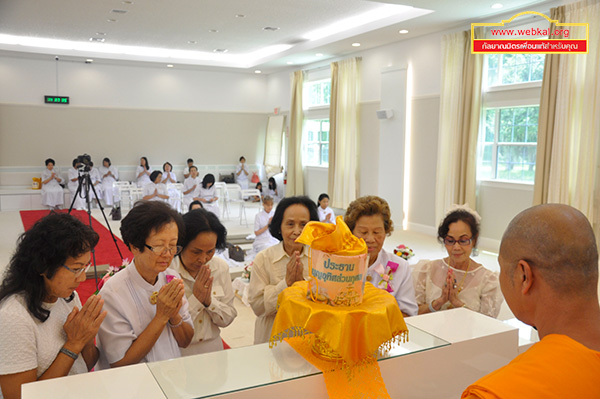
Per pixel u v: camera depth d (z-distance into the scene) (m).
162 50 12.59
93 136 13.10
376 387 1.19
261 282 2.24
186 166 14.21
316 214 2.26
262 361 1.23
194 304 2.00
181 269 2.10
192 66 13.30
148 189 10.31
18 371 1.37
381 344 1.21
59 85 12.62
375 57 10.32
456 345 1.39
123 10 8.53
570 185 6.69
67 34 10.65
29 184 12.54
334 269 1.20
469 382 1.45
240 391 1.08
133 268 1.68
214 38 10.95
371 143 10.55
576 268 0.92
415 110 9.37
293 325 1.24
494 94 7.85
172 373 1.16
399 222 9.73
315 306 1.21
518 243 0.99
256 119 14.91
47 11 8.63
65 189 12.43
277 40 11.12
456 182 8.21
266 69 13.76
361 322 1.17
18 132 12.34
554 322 0.95
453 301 2.33
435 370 1.36
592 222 6.46
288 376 1.15
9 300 1.43
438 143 8.73
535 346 0.94
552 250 0.94
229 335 4.28
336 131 11.34
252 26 9.73
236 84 14.55
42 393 1.07
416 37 9.23
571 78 6.51
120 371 1.18
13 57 12.04
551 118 6.75
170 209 1.69
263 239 6.81
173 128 13.93
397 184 9.73
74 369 1.55
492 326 1.56
